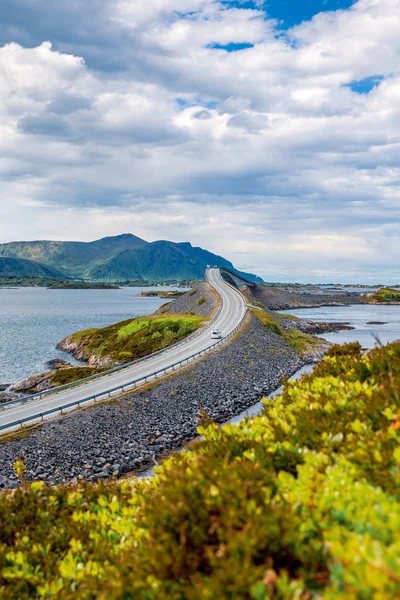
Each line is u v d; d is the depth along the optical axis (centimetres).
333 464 580
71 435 3484
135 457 3316
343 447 595
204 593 380
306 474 539
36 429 3509
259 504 470
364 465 538
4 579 588
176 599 418
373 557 353
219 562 405
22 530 687
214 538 464
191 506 491
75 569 559
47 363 8719
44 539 666
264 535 417
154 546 470
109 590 453
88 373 6488
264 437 684
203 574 436
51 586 541
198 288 15438
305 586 395
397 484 486
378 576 326
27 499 763
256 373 6159
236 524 448
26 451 3173
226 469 536
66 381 6288
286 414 781
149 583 438
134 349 8431
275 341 8619
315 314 19800
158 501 531
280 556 424
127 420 3919
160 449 3509
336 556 382
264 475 539
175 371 5444
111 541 625
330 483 502
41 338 12438
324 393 839
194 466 581
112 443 3478
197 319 9538
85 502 794
